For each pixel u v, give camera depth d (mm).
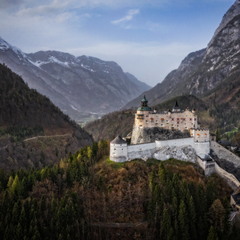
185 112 181875
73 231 111125
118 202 125062
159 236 112500
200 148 166750
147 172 143000
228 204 120875
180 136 177500
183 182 125688
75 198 120750
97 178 136875
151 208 118000
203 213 117688
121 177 136625
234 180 146250
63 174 138500
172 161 157750
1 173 142000
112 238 113750
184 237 108562
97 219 119750
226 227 112125
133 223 118000
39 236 105500
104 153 165375
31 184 132250
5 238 104688
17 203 114750
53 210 115000
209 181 145250
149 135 177000
